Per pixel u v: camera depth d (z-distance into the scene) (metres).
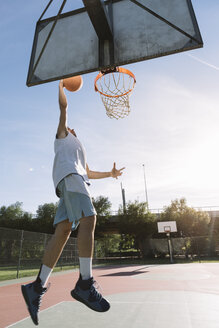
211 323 2.82
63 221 1.54
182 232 31.03
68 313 3.58
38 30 3.04
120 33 2.65
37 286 1.37
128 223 32.03
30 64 2.80
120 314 3.42
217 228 31.78
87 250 1.36
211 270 11.85
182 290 5.77
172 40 2.41
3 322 3.57
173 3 2.58
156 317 3.19
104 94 3.60
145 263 23.39
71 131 1.96
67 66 2.67
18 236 12.26
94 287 1.33
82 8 2.97
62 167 1.55
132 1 2.79
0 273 13.14
